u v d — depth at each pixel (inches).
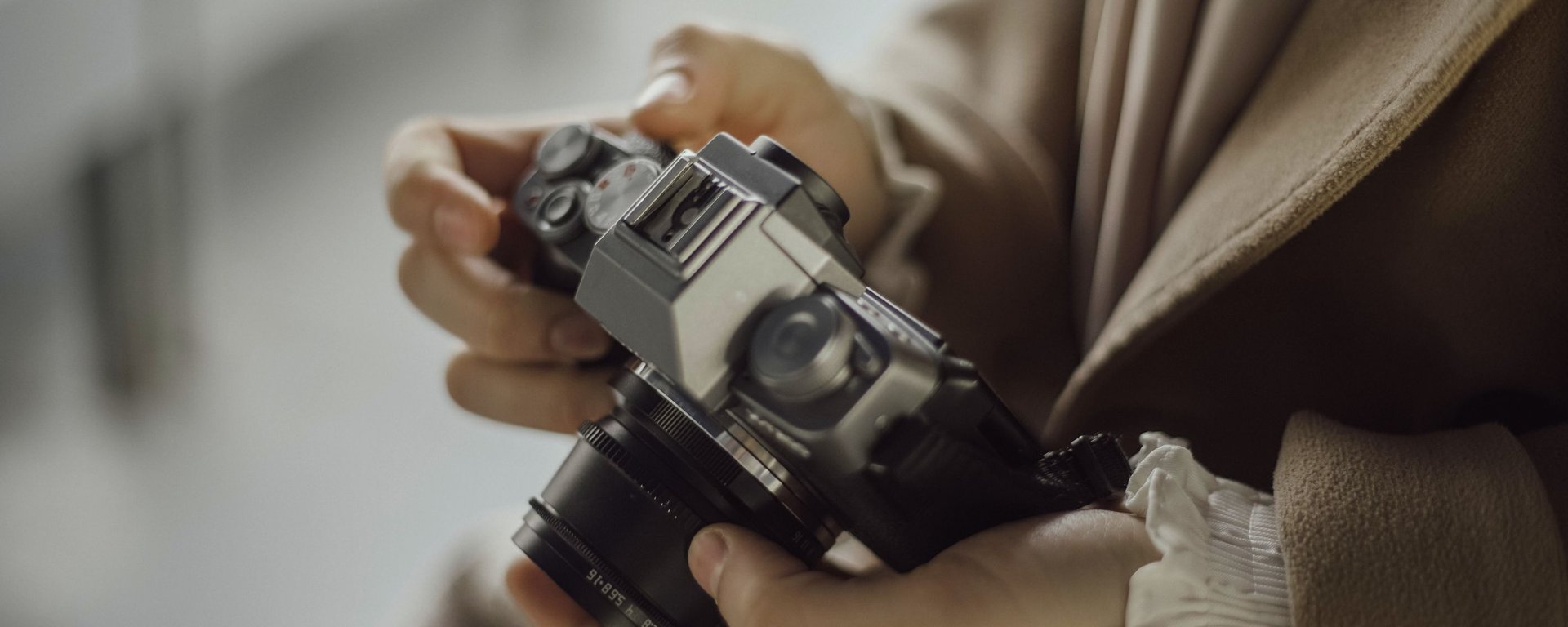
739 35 25.4
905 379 14.4
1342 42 19.5
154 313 58.0
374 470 50.8
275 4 76.2
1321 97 19.4
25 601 46.1
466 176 27.0
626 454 18.6
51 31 67.5
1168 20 23.6
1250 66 22.1
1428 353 20.1
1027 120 27.5
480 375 25.0
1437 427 20.5
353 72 76.7
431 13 81.5
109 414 55.4
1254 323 21.3
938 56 29.5
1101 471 17.4
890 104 28.7
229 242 64.0
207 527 48.8
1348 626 15.0
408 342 57.6
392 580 45.8
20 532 49.5
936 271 27.2
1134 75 24.2
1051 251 26.3
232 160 68.6
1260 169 19.6
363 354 57.1
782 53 25.7
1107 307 23.9
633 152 22.2
